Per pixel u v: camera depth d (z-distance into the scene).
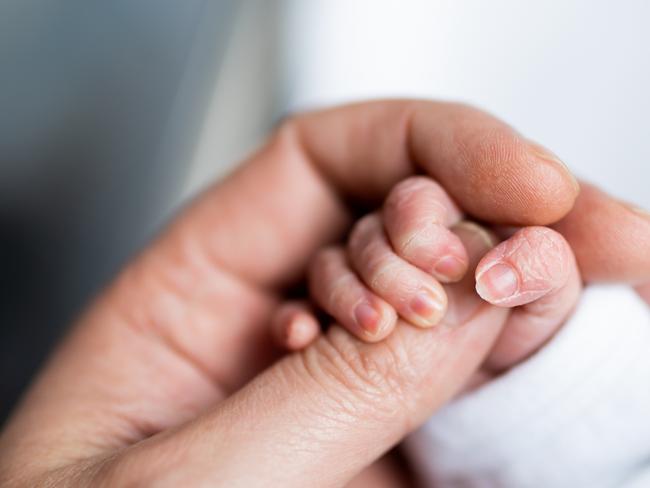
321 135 0.21
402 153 0.20
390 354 0.16
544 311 0.17
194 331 0.21
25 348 0.34
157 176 0.30
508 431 0.18
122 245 0.34
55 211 0.35
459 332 0.16
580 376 0.17
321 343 0.17
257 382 0.16
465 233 0.17
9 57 0.37
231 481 0.15
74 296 0.34
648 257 0.17
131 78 0.37
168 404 0.20
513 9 0.26
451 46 0.26
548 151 0.17
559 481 0.18
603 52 0.25
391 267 0.16
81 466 0.17
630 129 0.25
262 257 0.22
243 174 0.22
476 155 0.17
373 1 0.28
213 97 0.28
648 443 0.18
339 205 0.22
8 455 0.18
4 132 0.36
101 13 0.39
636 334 0.18
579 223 0.17
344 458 0.16
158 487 0.15
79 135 0.36
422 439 0.19
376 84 0.27
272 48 0.28
